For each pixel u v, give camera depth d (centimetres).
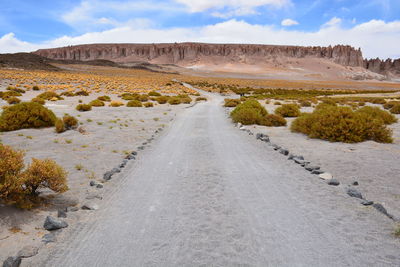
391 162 846
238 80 16500
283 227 432
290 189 607
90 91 4906
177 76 16688
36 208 500
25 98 3309
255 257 353
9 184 456
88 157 927
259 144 1151
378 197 564
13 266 330
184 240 397
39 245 384
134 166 818
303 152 998
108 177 696
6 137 1202
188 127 1697
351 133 1194
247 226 437
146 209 509
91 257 359
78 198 568
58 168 551
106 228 437
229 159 895
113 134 1402
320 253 360
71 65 17212
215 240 396
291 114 2352
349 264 336
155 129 1616
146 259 353
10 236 401
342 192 588
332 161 866
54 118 1583
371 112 1861
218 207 513
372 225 437
